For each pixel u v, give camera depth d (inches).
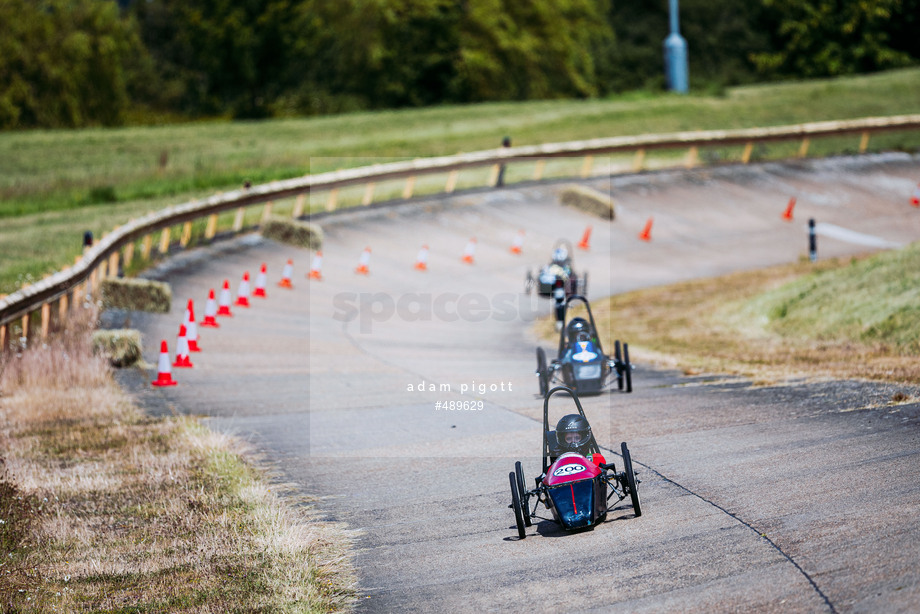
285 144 7751.0
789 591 965.8
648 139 6427.2
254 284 3774.6
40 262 3688.5
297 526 1315.2
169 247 4234.7
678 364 2443.4
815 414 1686.8
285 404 2132.1
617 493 1355.8
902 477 1261.1
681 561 1080.2
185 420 1977.1
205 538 1289.4
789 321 2837.1
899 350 2203.5
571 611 988.6
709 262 4648.1
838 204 5772.6
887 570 978.1
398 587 1107.3
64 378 2326.5
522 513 1264.8
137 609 1073.5
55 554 1269.7
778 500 1235.9
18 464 1675.7
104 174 6441.9
